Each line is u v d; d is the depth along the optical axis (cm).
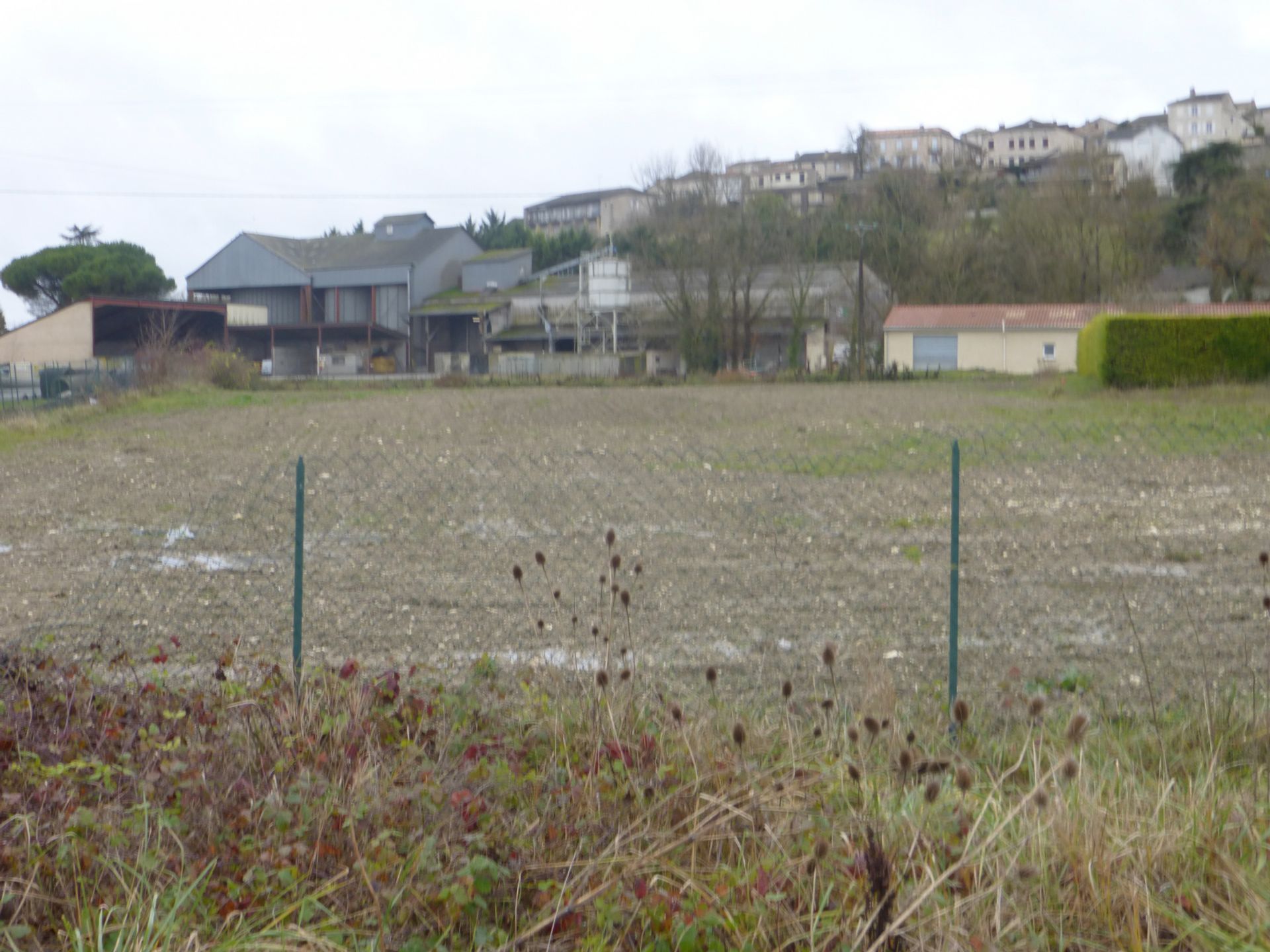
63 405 2767
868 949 299
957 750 449
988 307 5278
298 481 566
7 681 499
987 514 1131
